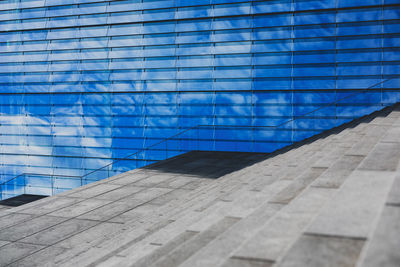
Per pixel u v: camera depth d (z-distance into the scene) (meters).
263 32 17.72
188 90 18.97
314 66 16.95
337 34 16.50
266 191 4.97
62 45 21.44
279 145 17.25
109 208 10.05
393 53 15.81
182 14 18.94
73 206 10.48
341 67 16.53
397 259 1.66
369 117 13.91
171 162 15.69
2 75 22.70
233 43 18.25
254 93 17.95
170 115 19.47
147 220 8.52
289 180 5.56
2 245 7.82
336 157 6.15
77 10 20.97
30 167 22.30
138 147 20.02
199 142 18.56
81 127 21.19
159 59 19.61
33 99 22.16
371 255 1.71
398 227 1.99
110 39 20.48
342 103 16.17
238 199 4.71
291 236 2.45
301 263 1.87
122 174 13.99
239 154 17.30
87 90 20.97
